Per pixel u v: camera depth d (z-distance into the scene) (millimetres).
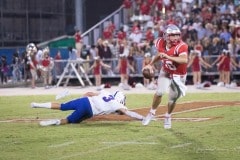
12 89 51969
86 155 18859
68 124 26000
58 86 54188
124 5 69188
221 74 51594
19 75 56781
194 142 20984
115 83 55531
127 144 20734
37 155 19031
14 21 64812
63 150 19781
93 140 21656
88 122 26594
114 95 25906
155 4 67188
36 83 56219
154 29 60000
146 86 52406
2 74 56656
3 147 20625
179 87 23641
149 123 25969
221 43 55031
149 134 22922
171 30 23375
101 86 49469
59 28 69875
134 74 53906
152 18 66250
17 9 65125
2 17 63469
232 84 51031
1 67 56688
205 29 58875
